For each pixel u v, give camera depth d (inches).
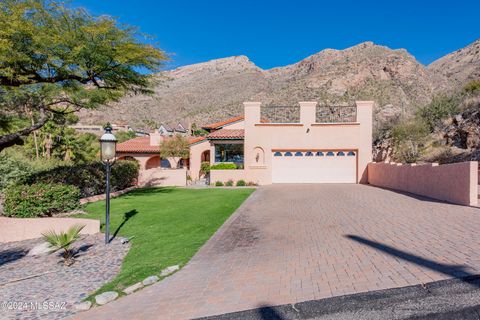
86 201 649.0
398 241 278.1
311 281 211.2
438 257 225.1
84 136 1839.3
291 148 954.7
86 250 365.4
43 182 580.7
